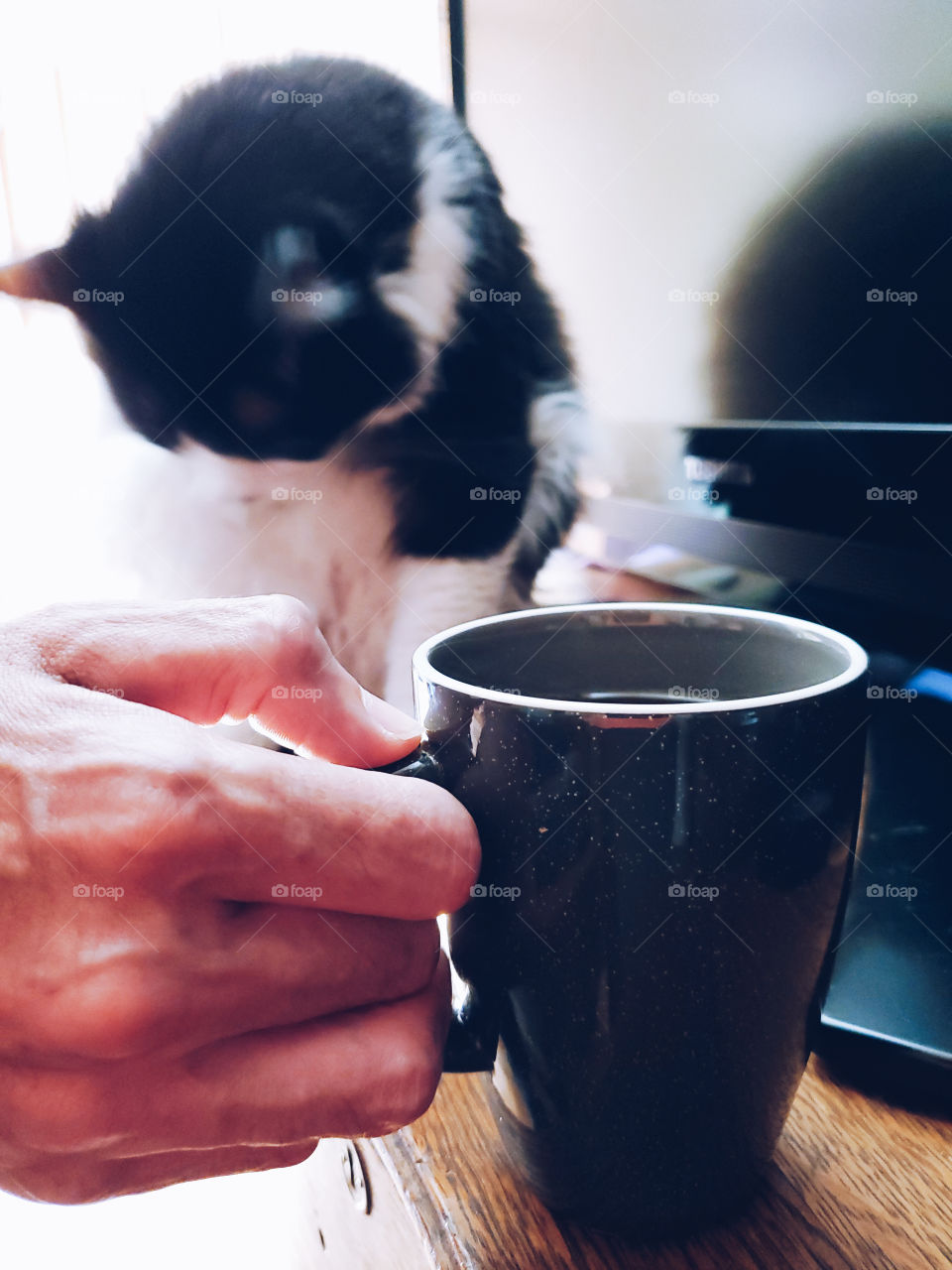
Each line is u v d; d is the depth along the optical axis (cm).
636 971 17
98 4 115
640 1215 19
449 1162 21
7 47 116
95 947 16
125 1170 18
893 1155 20
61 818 16
